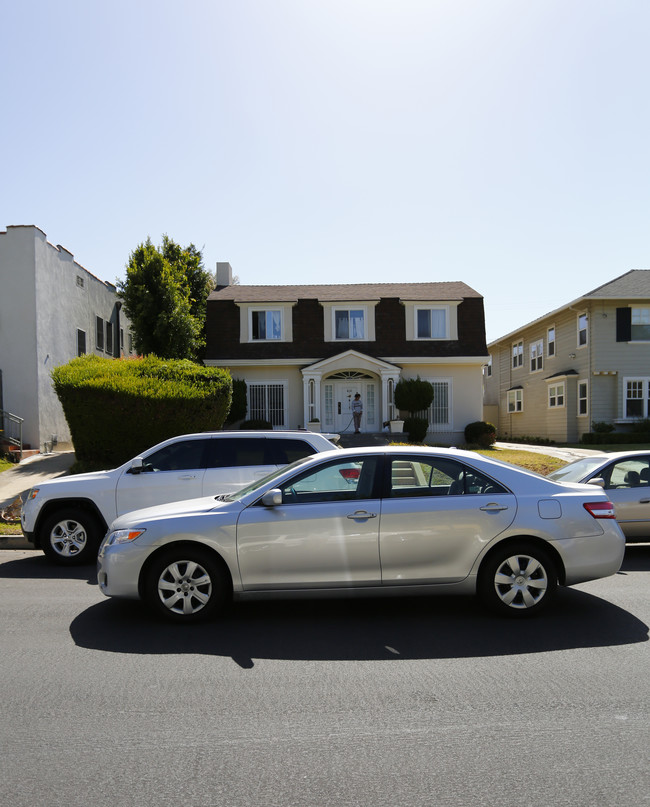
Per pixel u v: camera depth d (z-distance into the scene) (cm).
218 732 381
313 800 309
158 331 2531
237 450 891
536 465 1856
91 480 875
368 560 581
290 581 581
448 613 627
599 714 402
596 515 602
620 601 664
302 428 2678
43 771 338
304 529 579
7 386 2009
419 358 2638
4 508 1227
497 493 600
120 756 353
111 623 598
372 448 625
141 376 1544
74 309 2392
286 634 565
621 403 2786
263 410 2686
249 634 565
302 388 2684
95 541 871
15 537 1016
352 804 306
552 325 3244
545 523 591
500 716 400
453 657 504
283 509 586
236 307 2739
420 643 538
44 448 2069
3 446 1873
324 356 2664
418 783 324
